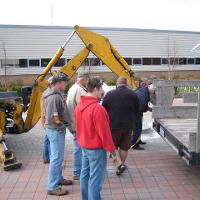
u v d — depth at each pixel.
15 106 8.16
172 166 6.62
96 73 28.02
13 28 27.22
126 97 5.98
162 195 5.25
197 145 4.82
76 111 4.34
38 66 28.06
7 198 5.23
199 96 4.76
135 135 7.75
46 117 5.21
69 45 28.20
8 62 27.39
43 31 27.89
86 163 4.45
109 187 5.61
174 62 32.12
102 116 4.06
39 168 6.63
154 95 7.44
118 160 6.24
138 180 5.90
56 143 5.20
